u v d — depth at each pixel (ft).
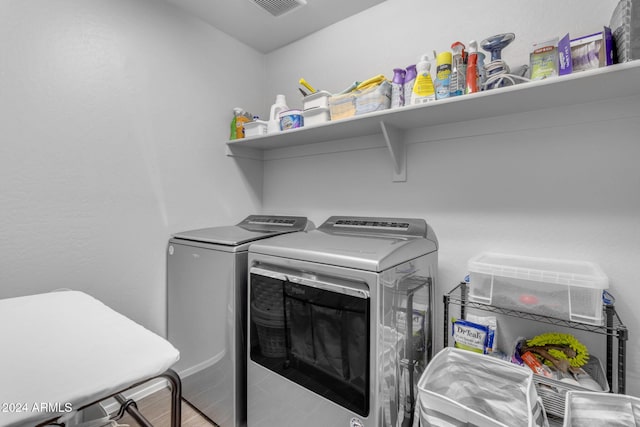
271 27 7.09
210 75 6.95
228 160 7.40
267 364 4.58
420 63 4.57
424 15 5.65
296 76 7.66
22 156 4.44
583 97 3.98
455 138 5.31
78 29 4.95
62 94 4.79
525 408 3.22
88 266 5.14
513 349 4.58
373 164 6.31
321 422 3.97
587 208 4.25
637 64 2.98
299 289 4.17
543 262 4.34
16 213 4.41
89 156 5.11
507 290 3.89
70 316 3.19
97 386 2.09
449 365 3.88
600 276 3.40
